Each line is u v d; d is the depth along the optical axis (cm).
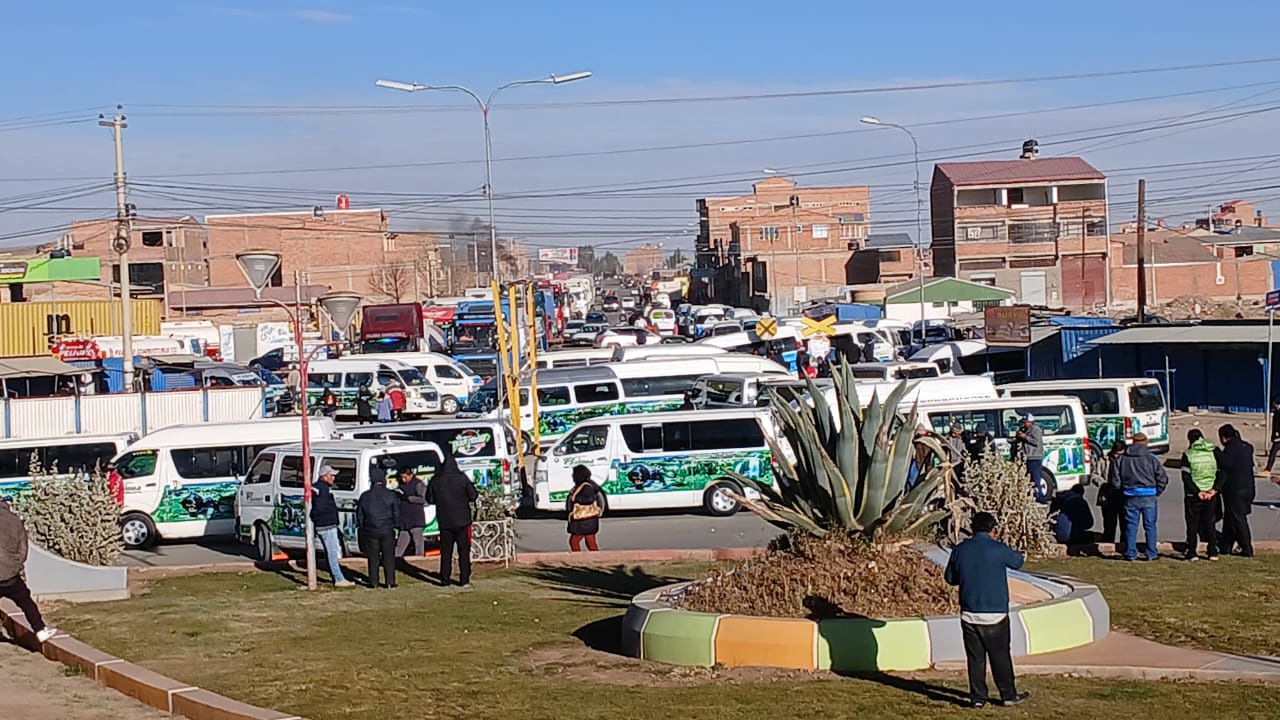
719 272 13888
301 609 1664
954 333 5978
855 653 1198
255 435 2656
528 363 3478
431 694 1155
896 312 7356
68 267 7106
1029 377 4856
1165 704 1041
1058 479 2859
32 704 1163
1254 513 2462
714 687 1148
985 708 1041
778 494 1398
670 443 2806
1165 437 3331
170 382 4947
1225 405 4331
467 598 1739
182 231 9362
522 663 1292
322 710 1097
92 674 1277
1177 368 4447
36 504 1855
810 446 1337
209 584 1936
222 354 7475
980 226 8925
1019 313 4709
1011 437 2878
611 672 1235
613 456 2795
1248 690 1088
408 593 1794
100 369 4597
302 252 9831
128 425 3619
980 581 1046
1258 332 4109
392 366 5097
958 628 1211
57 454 2653
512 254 14962
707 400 3697
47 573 1755
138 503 2591
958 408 2903
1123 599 1534
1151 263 8950
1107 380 3338
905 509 1332
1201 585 1630
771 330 4675
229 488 2625
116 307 5953
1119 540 2055
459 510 1869
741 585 1327
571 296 12150
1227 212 14538
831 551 1318
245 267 1848
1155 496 1867
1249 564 1811
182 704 1116
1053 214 8869
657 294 14175
